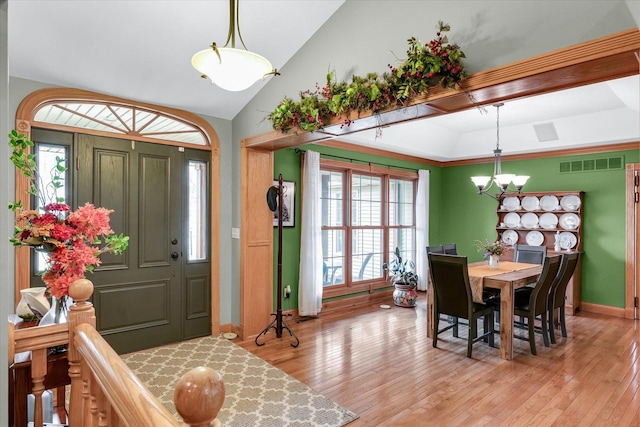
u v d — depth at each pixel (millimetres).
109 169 3377
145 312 3594
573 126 4895
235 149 4113
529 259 4977
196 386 677
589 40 1718
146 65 3105
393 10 2557
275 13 2957
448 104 2369
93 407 1250
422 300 5789
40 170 3006
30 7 2447
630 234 4902
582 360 3424
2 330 1118
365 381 2977
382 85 2441
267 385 2885
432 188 6754
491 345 3779
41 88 2971
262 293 4109
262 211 4121
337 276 5367
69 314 1558
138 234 3547
